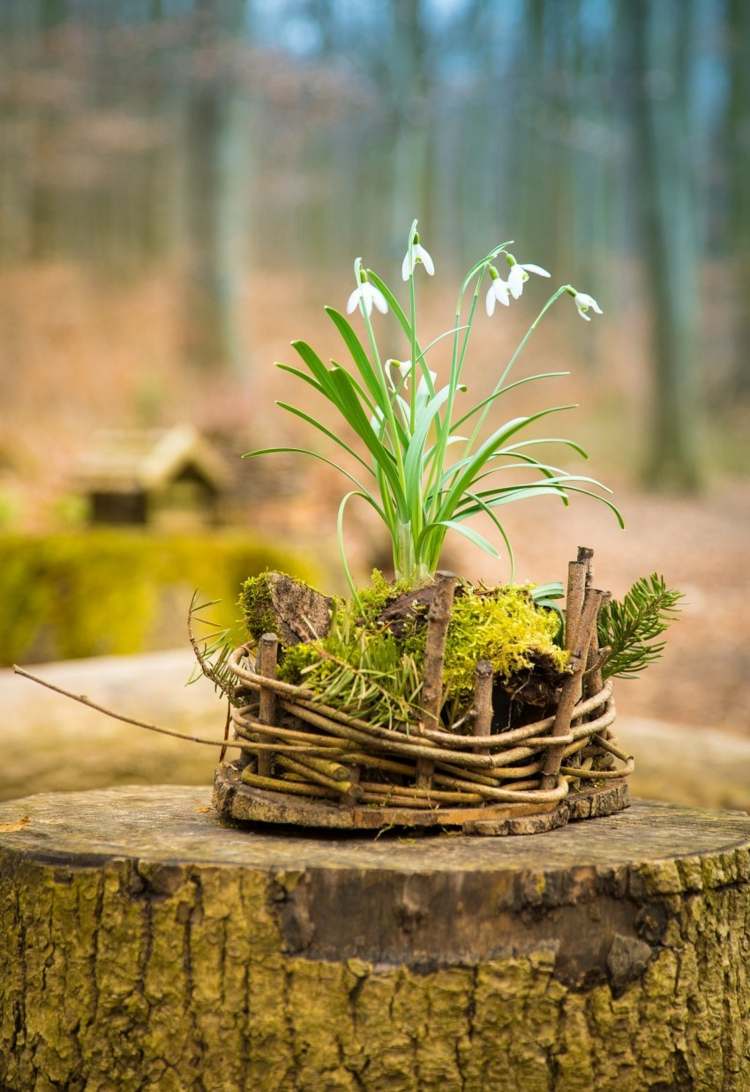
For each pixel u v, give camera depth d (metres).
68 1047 1.42
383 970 1.35
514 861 1.40
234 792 1.56
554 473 1.75
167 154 23.80
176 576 5.71
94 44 16.33
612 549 10.05
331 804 1.52
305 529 6.88
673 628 7.53
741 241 22.70
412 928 1.36
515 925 1.37
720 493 14.42
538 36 25.80
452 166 32.72
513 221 30.66
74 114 18.47
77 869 1.42
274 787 1.55
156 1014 1.39
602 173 28.14
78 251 24.12
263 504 6.98
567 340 23.88
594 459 16.66
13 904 1.47
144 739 3.52
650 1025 1.40
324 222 28.69
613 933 1.40
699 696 6.17
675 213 15.09
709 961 1.45
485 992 1.35
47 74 16.98
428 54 12.98
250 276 24.44
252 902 1.37
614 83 15.70
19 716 3.64
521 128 28.19
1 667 5.46
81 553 5.64
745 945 1.51
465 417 1.72
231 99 15.08
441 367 20.03
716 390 20.75
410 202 13.07
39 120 19.34
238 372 15.26
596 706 1.65
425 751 1.48
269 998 1.36
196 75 14.31
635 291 27.58
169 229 24.16
